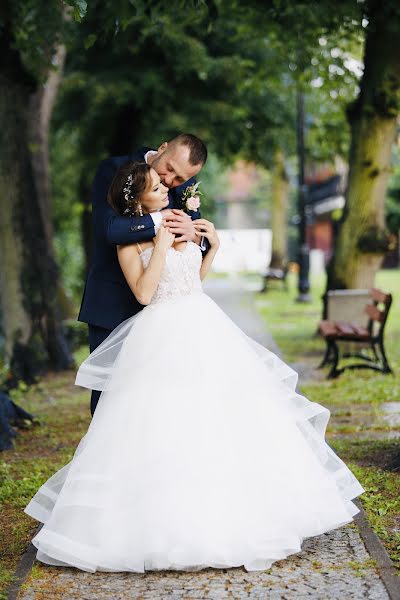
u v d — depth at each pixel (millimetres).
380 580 3654
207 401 4016
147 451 3924
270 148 19906
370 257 12336
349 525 4391
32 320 10859
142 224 4137
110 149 18406
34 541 4035
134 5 7883
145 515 3838
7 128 10672
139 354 4145
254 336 13656
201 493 3848
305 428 4355
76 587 3730
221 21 11625
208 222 4535
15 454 6605
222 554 3787
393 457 5727
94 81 16531
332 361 10695
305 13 9242
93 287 4578
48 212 12742
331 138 16547
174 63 16484
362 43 11883
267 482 3953
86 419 7906
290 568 3846
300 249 21141
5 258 10852
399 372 9797
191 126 17328
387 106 11594
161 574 3838
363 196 12219
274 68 14188
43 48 9898
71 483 3998
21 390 10016
